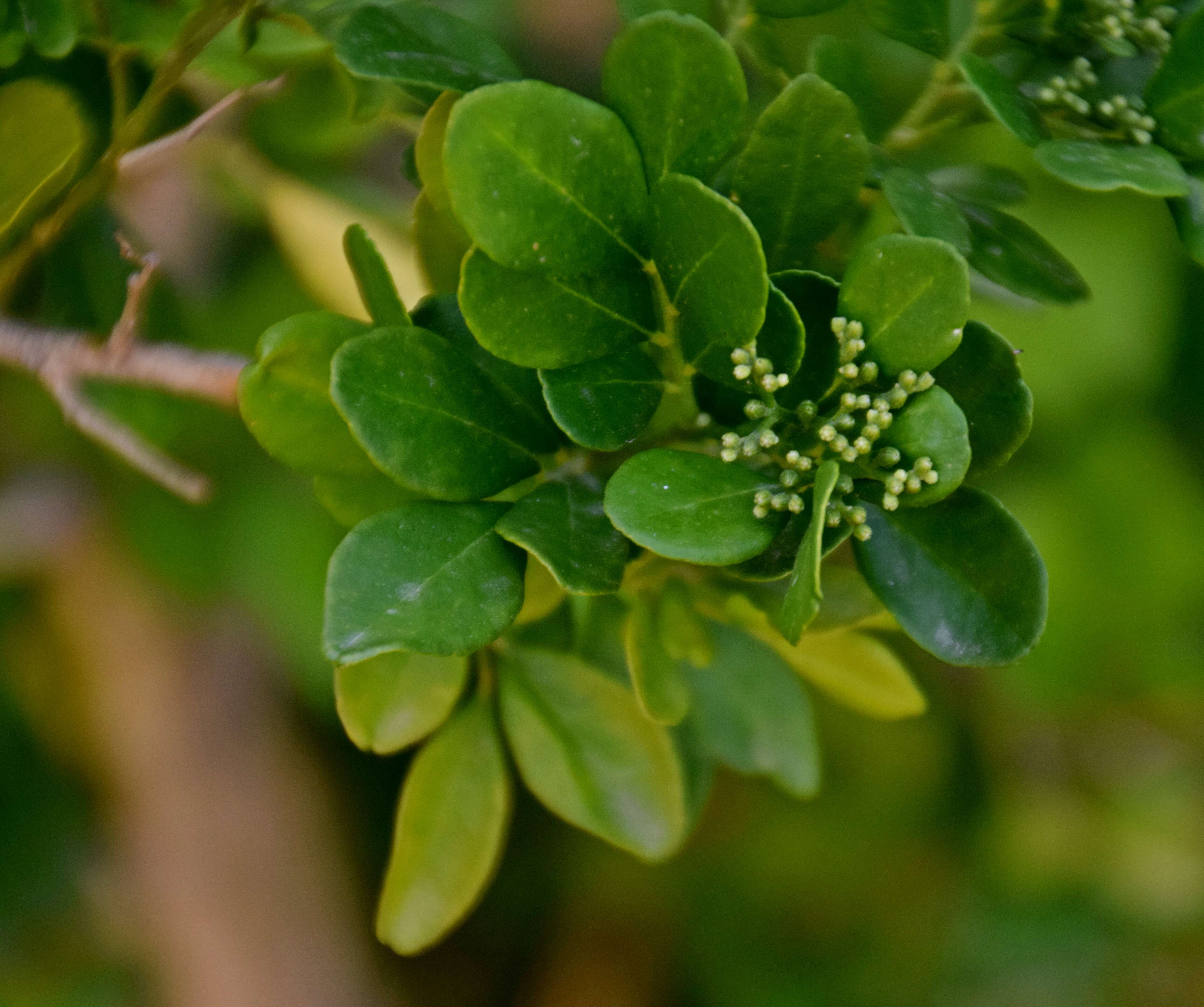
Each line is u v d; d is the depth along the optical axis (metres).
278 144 0.79
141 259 0.73
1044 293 0.67
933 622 0.65
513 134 0.64
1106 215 1.07
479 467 0.65
